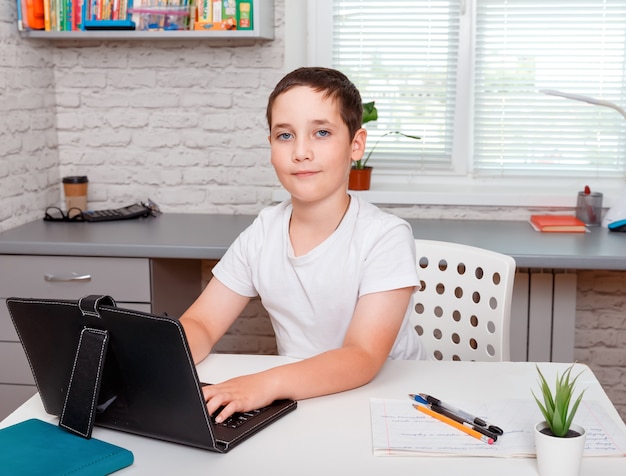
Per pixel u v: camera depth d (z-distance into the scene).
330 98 1.32
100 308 1.03
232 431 1.09
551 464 0.96
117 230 2.60
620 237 2.50
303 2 2.91
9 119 2.59
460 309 1.81
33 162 2.77
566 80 2.88
